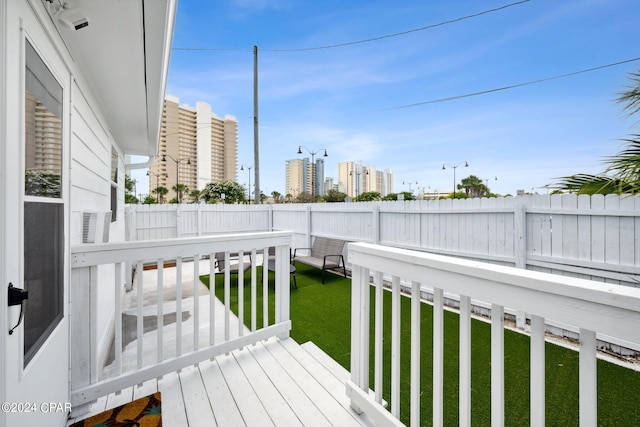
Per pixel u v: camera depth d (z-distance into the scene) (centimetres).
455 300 379
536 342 91
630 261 254
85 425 154
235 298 418
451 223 396
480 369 229
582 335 81
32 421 113
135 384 180
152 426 154
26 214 116
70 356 161
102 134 297
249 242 233
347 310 364
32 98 121
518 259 323
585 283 80
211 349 213
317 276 545
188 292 453
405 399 194
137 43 173
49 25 138
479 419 174
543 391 90
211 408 169
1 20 95
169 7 142
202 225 763
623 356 252
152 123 346
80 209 208
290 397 179
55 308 142
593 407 79
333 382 195
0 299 92
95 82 232
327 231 628
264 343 247
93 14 144
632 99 200
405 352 259
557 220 298
